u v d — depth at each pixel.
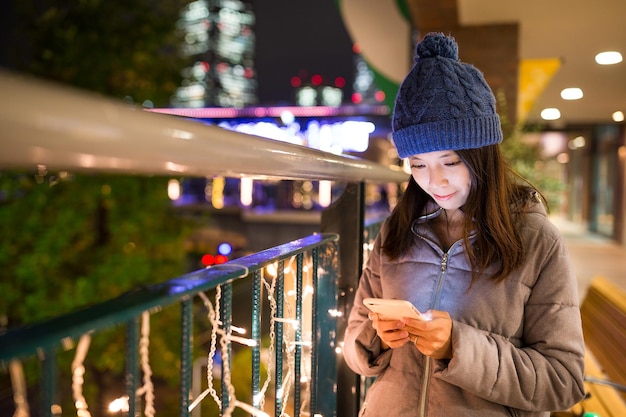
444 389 1.08
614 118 12.32
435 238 1.17
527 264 1.08
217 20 147.50
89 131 0.37
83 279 4.40
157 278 5.02
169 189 5.14
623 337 2.36
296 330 1.17
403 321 0.98
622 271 8.41
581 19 5.54
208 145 0.53
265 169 0.73
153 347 4.63
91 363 4.13
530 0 5.01
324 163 1.01
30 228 4.27
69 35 4.59
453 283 1.12
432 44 1.09
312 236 1.35
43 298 4.30
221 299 0.80
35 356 0.45
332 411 1.48
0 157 0.33
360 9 6.40
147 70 5.07
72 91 0.36
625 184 12.07
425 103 1.04
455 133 1.03
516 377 1.00
